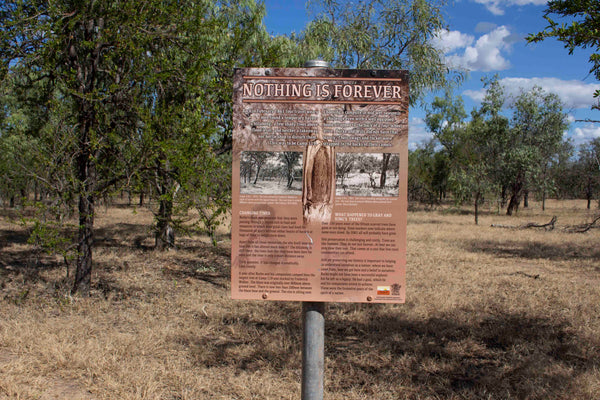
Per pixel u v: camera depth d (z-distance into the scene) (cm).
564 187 3011
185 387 406
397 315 627
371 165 233
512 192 2938
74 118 720
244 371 442
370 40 1231
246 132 235
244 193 235
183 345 511
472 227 1975
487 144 2850
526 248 1327
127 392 385
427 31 1245
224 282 862
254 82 234
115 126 715
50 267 928
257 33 1094
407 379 426
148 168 639
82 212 700
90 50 687
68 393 387
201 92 648
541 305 688
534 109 2817
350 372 445
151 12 688
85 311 626
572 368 447
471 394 399
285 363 458
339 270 235
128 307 661
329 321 609
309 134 233
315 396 243
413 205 3475
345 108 233
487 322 607
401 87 233
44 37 637
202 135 617
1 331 518
